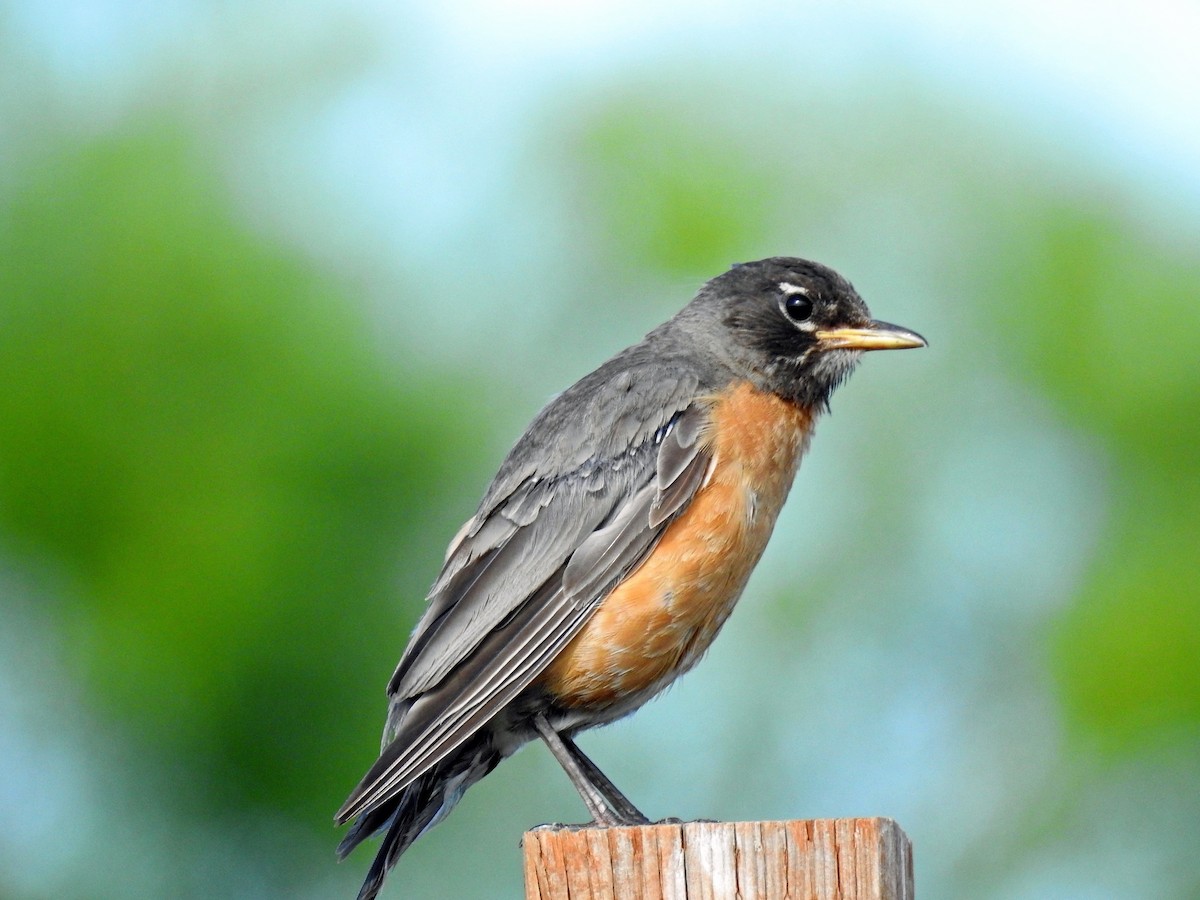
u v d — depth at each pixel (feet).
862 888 23.00
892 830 23.68
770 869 23.41
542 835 24.35
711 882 23.61
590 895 23.97
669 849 23.86
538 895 24.21
